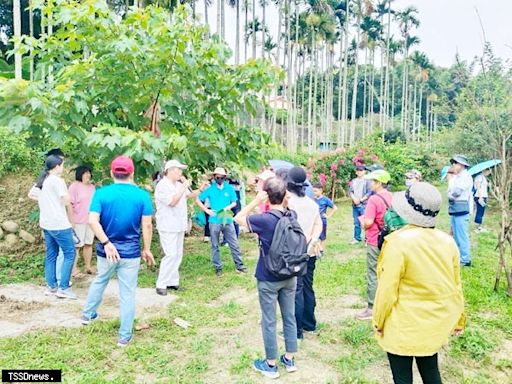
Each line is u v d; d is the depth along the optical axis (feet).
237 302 18.81
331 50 141.08
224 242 29.68
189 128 24.63
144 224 14.37
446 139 58.03
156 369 12.76
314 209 13.78
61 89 19.76
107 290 19.74
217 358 13.56
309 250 13.61
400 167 63.21
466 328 16.06
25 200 28.07
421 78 182.09
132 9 23.66
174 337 14.97
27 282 20.42
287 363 12.77
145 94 23.13
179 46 21.47
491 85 23.57
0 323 15.52
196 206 23.70
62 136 20.34
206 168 25.66
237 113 24.59
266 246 11.78
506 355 14.90
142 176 23.07
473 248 29.19
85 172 20.84
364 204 30.19
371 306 16.62
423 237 9.30
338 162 53.98
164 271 19.38
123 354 13.61
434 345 9.15
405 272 9.22
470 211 24.29
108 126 20.36
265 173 13.92
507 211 19.79
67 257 18.13
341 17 147.54
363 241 31.45
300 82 184.75
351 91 213.05
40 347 13.62
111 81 22.53
